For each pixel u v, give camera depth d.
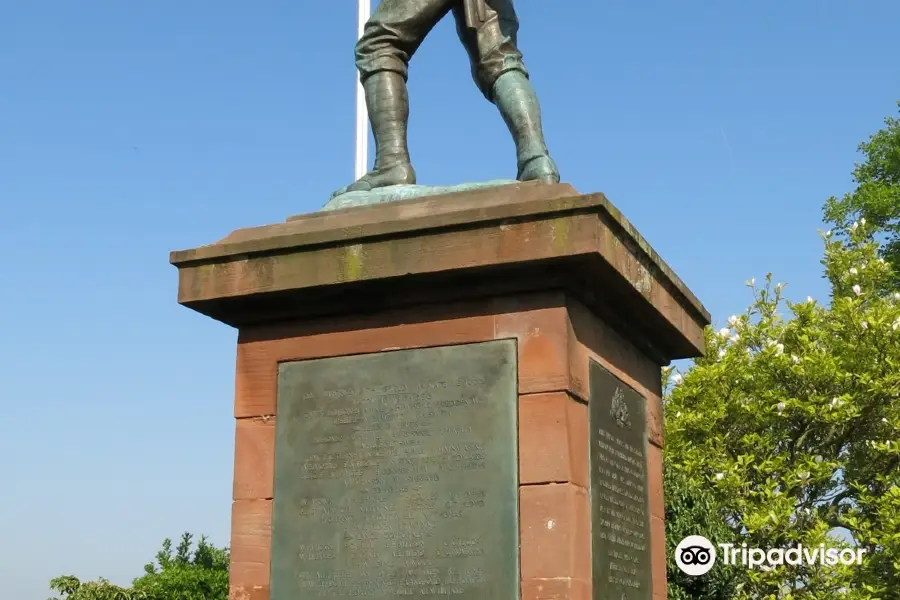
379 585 4.88
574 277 4.94
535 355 4.90
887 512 14.42
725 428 16.36
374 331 5.24
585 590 4.74
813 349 16.03
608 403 5.38
